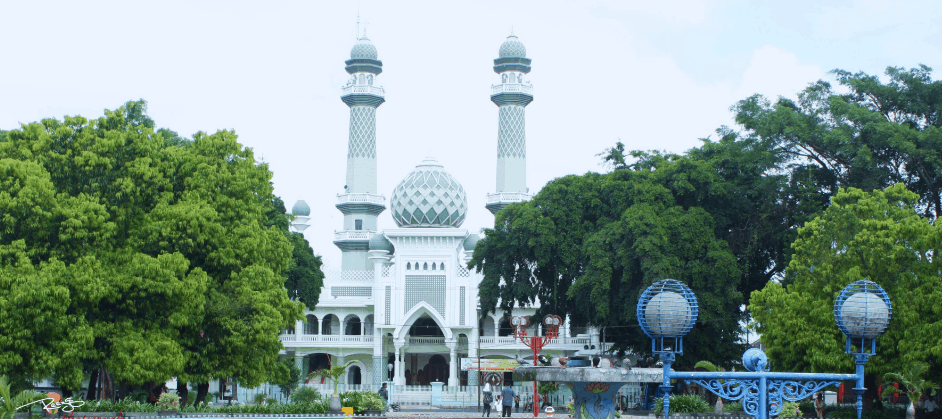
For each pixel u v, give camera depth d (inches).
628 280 1952.5
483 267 2317.9
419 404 2640.3
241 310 1563.7
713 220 2014.0
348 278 3376.0
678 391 1941.4
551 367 674.8
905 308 1392.7
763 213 2126.0
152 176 1536.7
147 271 1414.9
